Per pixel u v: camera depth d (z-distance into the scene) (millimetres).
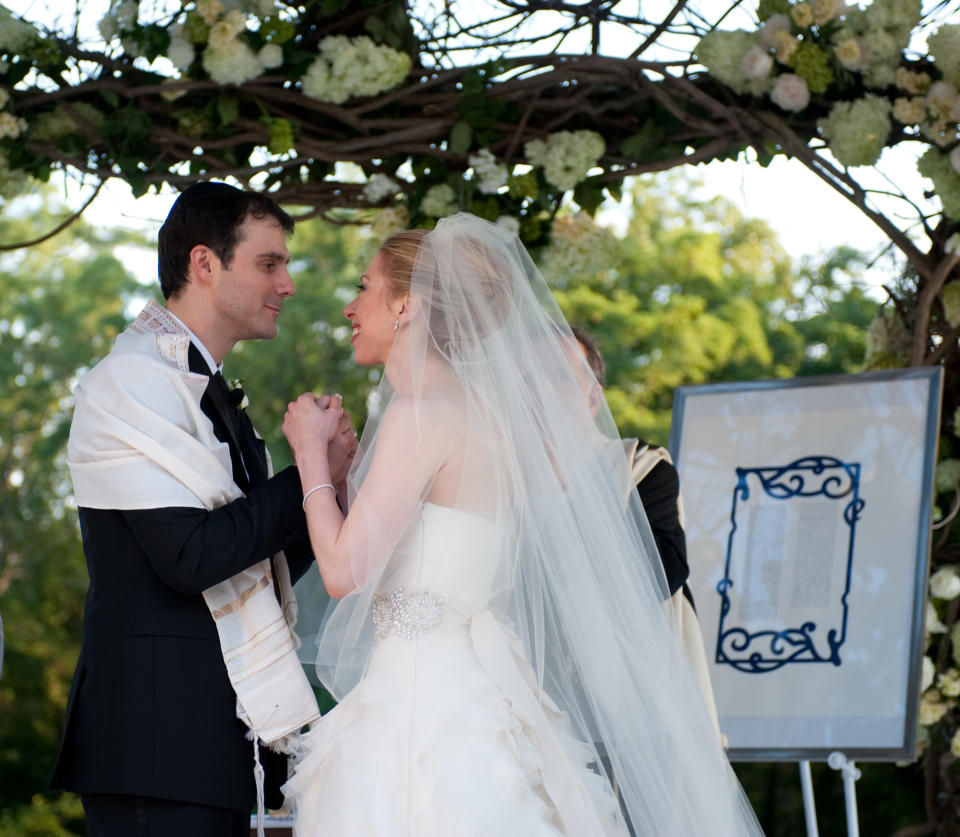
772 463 4449
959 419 4496
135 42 3854
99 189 4129
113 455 2807
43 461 16391
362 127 4031
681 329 14711
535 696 2875
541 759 2783
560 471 2969
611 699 2902
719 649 4332
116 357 2898
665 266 15453
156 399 2852
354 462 2963
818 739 4156
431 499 2873
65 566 16312
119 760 2752
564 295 14852
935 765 4570
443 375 2926
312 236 16312
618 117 4137
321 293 16047
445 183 4145
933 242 4250
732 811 2971
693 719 3018
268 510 2818
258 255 3012
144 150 4027
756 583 4352
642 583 3023
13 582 16141
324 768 2787
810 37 3887
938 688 4508
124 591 2846
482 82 4012
